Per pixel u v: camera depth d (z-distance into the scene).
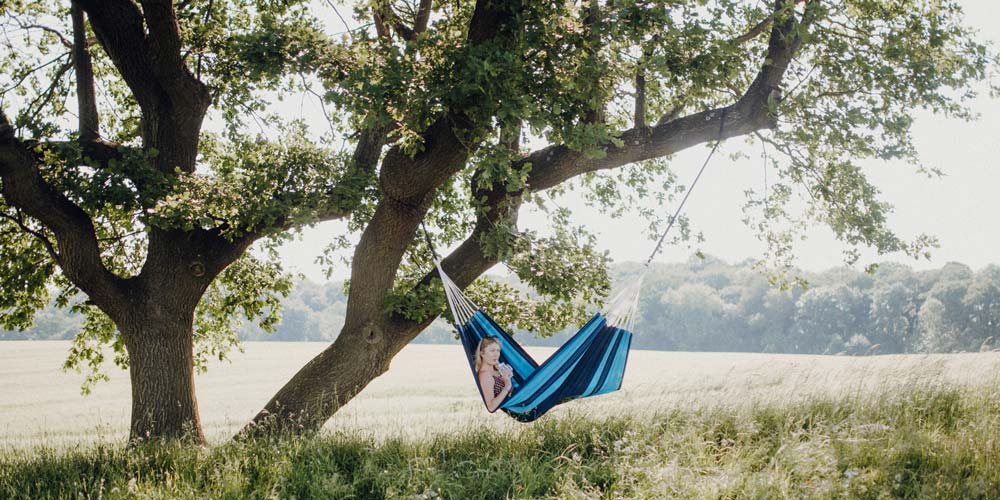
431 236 13.17
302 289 137.25
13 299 11.99
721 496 6.08
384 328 10.38
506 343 8.64
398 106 8.09
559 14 8.38
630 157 9.99
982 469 6.24
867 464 6.72
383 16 11.32
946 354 11.87
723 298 114.56
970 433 7.24
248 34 9.19
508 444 8.03
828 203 11.16
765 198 12.34
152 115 10.52
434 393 27.03
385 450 7.88
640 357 53.16
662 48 8.71
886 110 9.56
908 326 91.38
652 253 8.41
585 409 9.24
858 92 9.63
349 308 10.43
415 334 10.59
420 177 9.38
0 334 97.12
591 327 8.23
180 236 10.36
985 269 94.31
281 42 9.23
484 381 8.52
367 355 10.23
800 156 10.67
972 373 10.77
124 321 10.13
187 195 9.15
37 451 8.62
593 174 13.92
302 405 10.00
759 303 103.06
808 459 6.62
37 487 6.92
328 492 6.67
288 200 9.84
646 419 8.48
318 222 10.12
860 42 9.71
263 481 7.13
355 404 23.08
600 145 9.90
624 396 10.03
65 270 9.85
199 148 13.63
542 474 6.86
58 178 9.36
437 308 9.80
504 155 7.82
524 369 8.66
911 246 10.51
